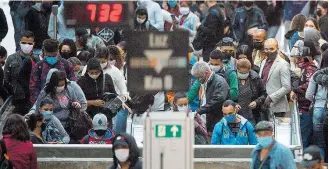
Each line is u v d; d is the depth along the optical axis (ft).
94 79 152.56
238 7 195.72
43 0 180.24
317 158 127.03
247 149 144.66
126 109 152.97
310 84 154.10
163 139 115.55
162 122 115.44
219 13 184.34
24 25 180.24
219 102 152.35
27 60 159.94
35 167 136.77
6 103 159.63
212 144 146.30
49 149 144.97
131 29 122.93
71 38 180.24
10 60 161.48
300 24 177.68
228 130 146.20
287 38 179.32
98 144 145.79
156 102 155.43
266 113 155.94
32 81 156.15
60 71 149.38
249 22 195.21
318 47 164.76
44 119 146.82
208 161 144.97
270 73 157.17
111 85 153.28
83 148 145.07
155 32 117.91
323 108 153.58
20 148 135.13
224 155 144.97
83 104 150.10
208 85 152.97
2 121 157.69
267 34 198.08
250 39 185.78
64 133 147.43
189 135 115.55
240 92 154.81
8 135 135.44
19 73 160.25
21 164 135.03
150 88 118.11
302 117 157.38
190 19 195.93
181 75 118.01
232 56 161.58
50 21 179.42
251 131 146.20
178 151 115.55
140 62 118.01
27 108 161.07
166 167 115.65
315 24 177.06
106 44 177.78
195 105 155.33
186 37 118.01
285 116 156.97
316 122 154.20
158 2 198.08
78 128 149.48
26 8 190.49
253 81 155.02
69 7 123.34
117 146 124.67
